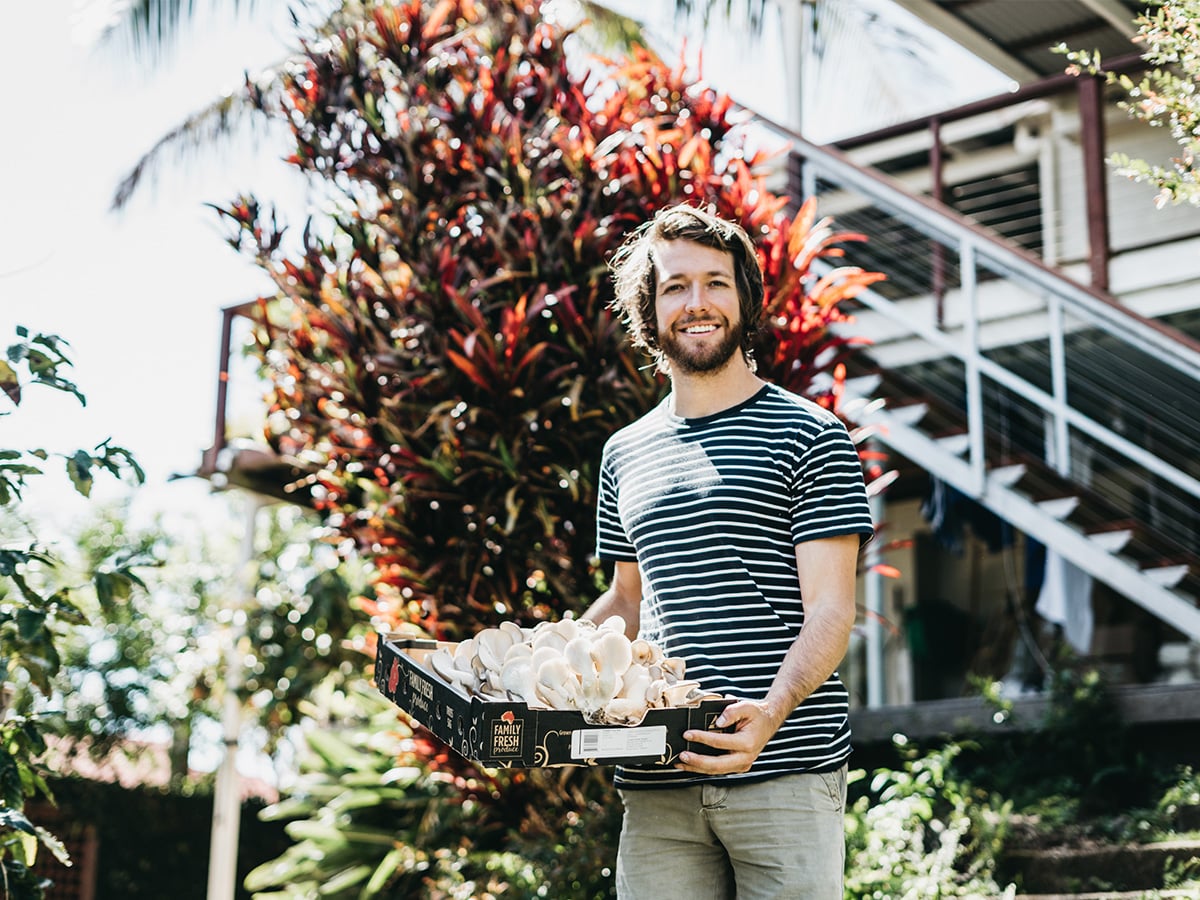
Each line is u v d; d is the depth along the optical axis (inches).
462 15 179.3
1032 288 273.0
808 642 79.3
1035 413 277.3
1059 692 205.6
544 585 158.7
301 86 176.9
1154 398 260.2
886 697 315.0
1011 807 178.4
